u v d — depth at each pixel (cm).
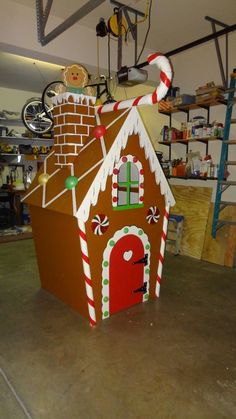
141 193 229
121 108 219
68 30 305
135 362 179
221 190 332
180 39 347
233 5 272
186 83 391
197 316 232
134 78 278
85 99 223
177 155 415
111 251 218
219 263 342
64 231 217
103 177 200
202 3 268
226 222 326
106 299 224
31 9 278
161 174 239
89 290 210
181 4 270
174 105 365
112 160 203
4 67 416
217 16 292
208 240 356
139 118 216
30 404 147
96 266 212
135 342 198
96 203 202
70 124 218
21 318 227
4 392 155
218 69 350
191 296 265
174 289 279
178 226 371
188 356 185
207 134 341
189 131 364
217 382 163
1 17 263
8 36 269
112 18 269
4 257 364
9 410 144
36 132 508
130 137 215
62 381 163
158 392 156
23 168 577
